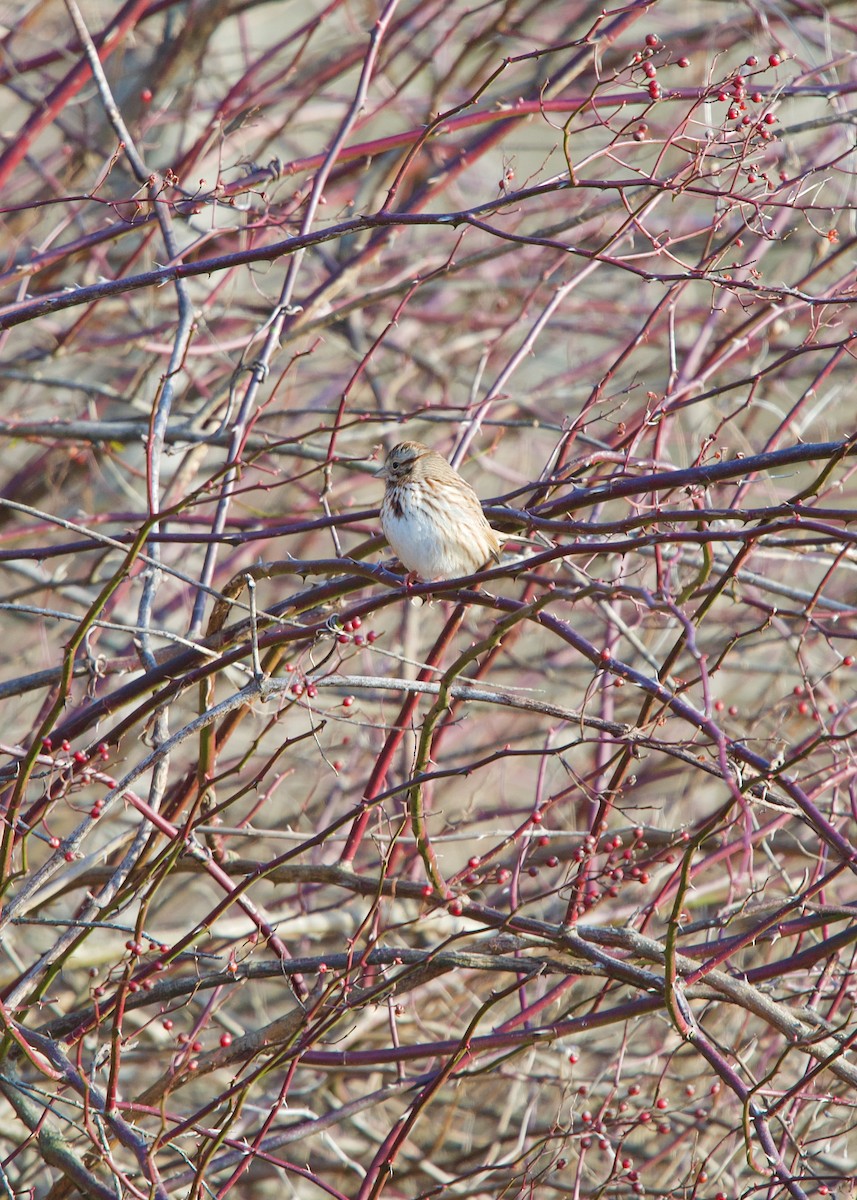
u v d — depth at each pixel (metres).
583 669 14.68
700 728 7.43
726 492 13.50
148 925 13.06
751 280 9.04
